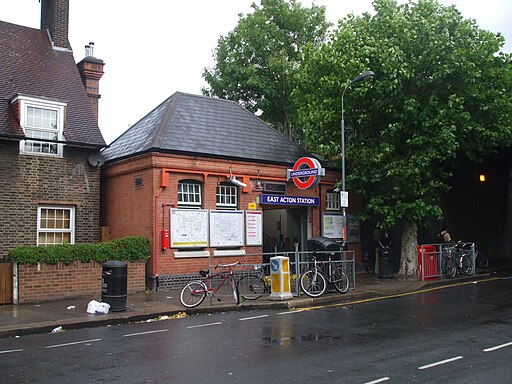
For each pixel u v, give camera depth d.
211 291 12.80
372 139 18.38
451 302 12.98
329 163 20.22
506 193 30.78
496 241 29.69
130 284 14.75
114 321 11.05
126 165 16.69
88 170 17.19
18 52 18.31
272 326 10.20
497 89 17.58
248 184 17.36
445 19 17.06
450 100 16.50
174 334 9.59
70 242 16.72
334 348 8.10
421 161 16.94
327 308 12.56
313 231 19.34
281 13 29.66
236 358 7.55
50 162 16.39
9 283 13.02
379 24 18.33
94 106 20.20
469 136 18.45
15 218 15.61
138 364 7.33
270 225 23.69
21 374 6.92
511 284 16.66
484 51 16.98
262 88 28.45
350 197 20.70
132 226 16.34
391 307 12.46
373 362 7.19
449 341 8.50
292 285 14.87
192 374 6.73
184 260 15.71
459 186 27.09
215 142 17.23
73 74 19.06
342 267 14.69
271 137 19.50
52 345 8.89
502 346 8.10
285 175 18.44
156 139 15.87
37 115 16.33
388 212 17.78
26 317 11.15
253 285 13.59
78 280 13.92
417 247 19.20
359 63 17.17
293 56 29.50
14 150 15.73
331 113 17.75
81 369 7.12
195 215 16.00
